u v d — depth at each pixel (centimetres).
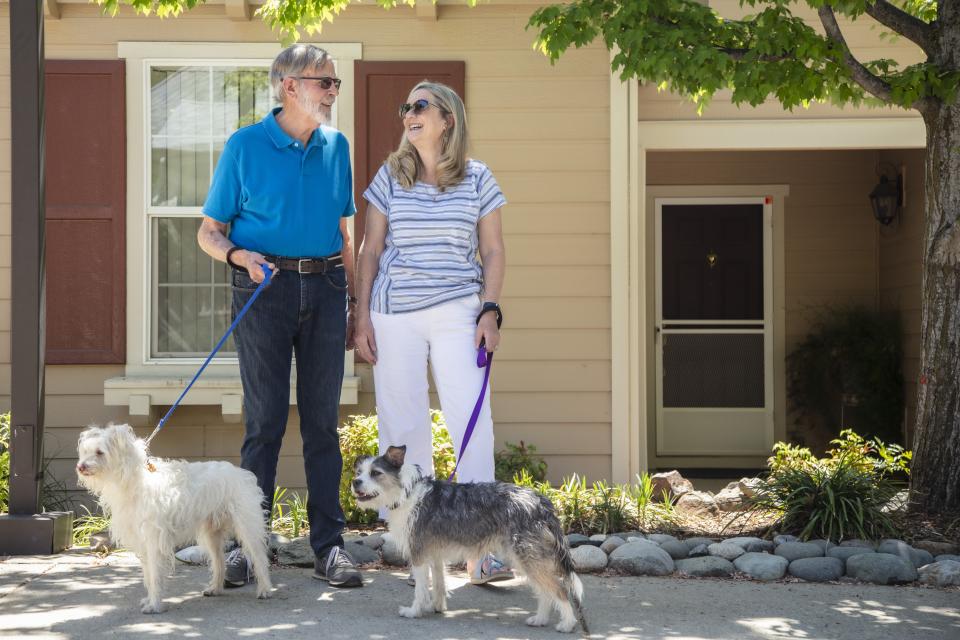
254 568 393
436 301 411
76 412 659
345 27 668
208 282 668
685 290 930
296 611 376
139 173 660
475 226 423
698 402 927
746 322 928
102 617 365
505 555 356
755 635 359
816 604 405
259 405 411
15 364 484
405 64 665
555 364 668
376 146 666
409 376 418
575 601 352
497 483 368
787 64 520
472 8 667
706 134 703
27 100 484
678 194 927
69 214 658
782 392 922
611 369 667
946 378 530
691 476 880
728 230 930
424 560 368
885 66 576
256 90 669
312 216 414
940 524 517
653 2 525
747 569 456
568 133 668
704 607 397
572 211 668
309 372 421
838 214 925
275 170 409
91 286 659
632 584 436
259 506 391
